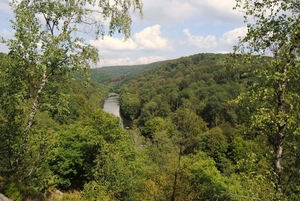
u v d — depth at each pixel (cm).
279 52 636
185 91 9912
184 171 1287
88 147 2397
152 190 1440
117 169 1992
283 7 647
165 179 1334
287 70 656
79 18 962
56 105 925
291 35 651
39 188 1057
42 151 947
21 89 844
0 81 815
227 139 5478
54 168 2061
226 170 3547
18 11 828
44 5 891
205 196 1770
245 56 718
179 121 1252
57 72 917
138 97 12506
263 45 705
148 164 3312
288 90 696
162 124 7162
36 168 974
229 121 6675
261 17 691
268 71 666
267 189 717
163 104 9169
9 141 852
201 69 14688
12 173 901
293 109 659
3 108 844
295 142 694
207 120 7412
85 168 2342
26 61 835
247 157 731
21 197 818
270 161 753
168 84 13550
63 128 2827
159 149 3641
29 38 795
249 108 729
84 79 965
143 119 8738
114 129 2856
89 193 1627
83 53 923
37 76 895
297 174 677
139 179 2202
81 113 5688
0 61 829
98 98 12169
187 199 1288
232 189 1747
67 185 2205
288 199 665
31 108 898
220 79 10862
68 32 873
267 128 702
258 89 689
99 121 2859
